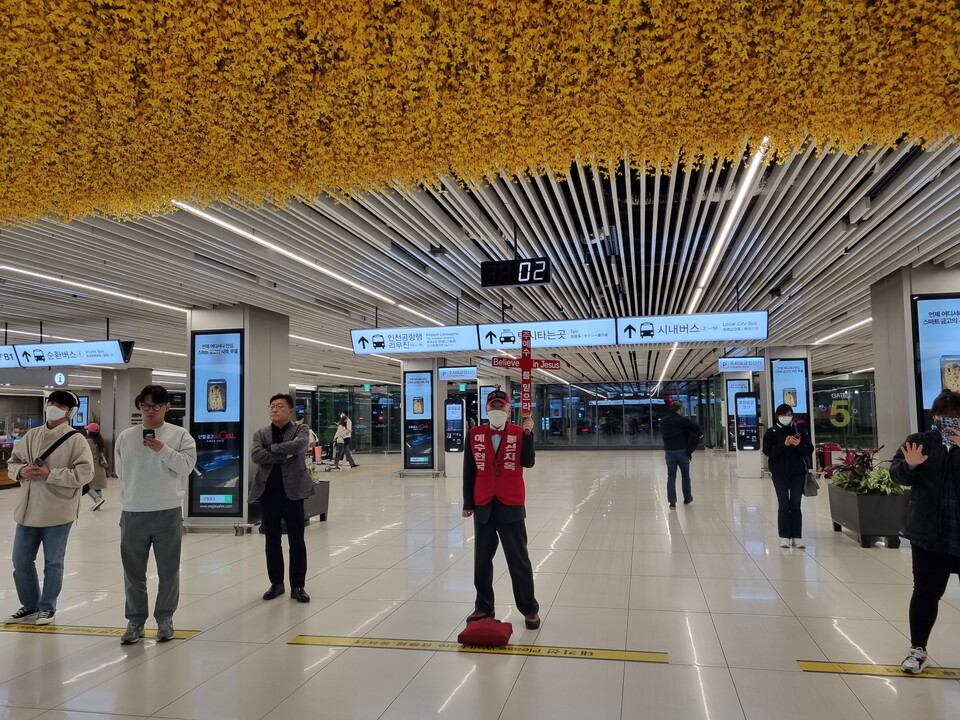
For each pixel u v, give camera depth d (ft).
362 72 9.65
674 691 11.55
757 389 79.36
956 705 10.84
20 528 16.20
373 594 18.40
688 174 18.92
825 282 32.55
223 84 10.07
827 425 102.12
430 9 8.64
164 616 14.74
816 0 8.25
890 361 28.40
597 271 31.27
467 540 26.68
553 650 13.66
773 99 10.00
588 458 83.30
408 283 32.07
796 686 11.69
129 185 13.03
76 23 8.96
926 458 11.84
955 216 21.21
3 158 11.99
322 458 78.13
